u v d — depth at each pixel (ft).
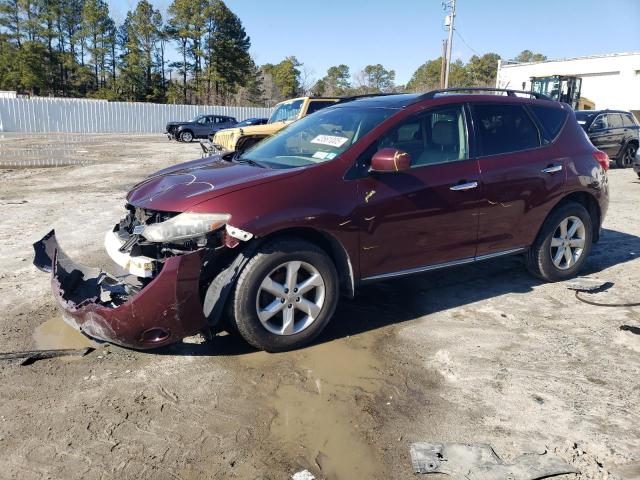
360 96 17.99
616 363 12.09
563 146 16.74
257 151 15.24
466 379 11.35
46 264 13.75
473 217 14.58
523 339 13.29
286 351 12.43
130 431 9.41
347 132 13.74
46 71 230.89
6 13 225.97
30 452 8.81
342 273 13.03
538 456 8.87
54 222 25.34
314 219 11.91
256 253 11.53
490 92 16.78
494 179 14.84
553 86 80.69
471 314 14.83
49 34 230.27
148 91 232.94
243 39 230.48
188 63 232.53
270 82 262.67
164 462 8.66
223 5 220.23
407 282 17.35
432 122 14.30
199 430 9.50
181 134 95.66
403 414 10.10
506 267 19.06
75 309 11.58
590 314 14.89
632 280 17.80
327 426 9.70
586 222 17.39
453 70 265.13
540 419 9.95
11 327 13.46
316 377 11.36
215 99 223.10
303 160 13.41
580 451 9.04
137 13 221.46
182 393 10.64
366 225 12.71
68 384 10.86
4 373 11.19
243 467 8.60
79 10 236.02
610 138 49.19
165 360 11.96
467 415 10.07
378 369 11.74
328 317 12.71
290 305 12.12
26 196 33.09
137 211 12.31
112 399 10.37
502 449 9.09
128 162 56.80
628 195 34.88
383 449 9.11
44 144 81.61
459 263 14.80
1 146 76.28
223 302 11.43
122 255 11.68
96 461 8.64
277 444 9.18
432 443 9.21
